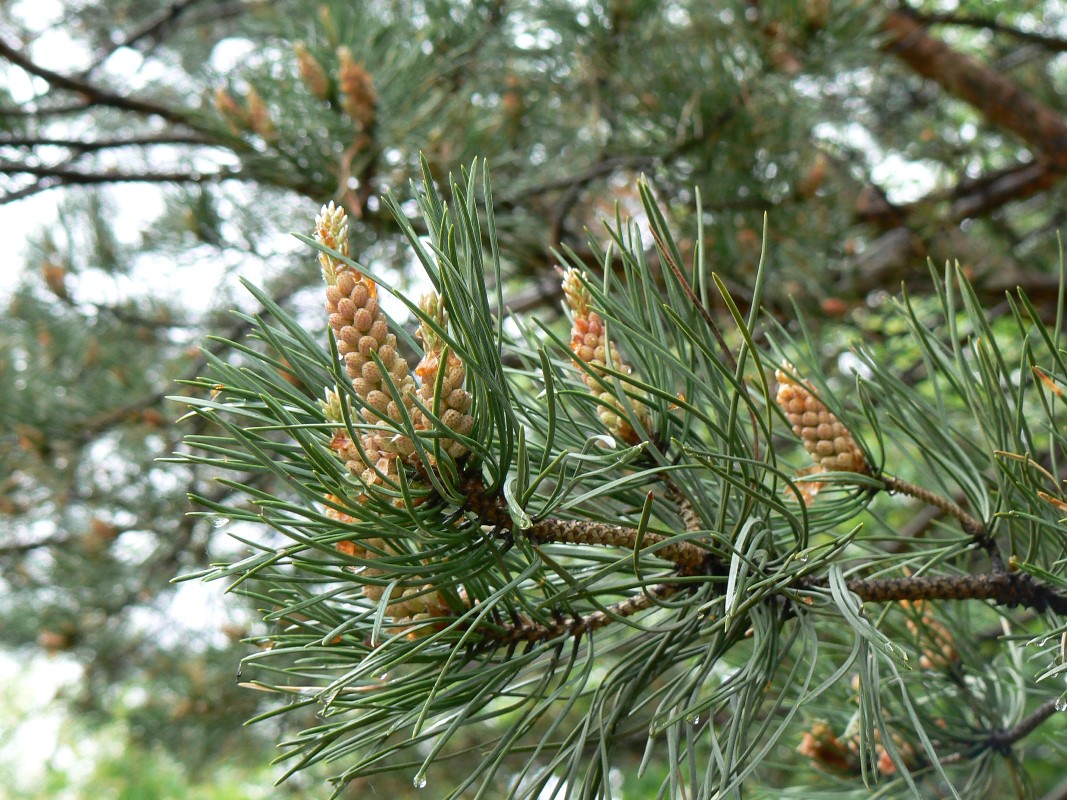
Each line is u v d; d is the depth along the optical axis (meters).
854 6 0.78
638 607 0.38
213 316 1.01
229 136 0.66
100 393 0.99
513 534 0.34
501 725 1.19
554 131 0.89
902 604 0.46
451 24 0.79
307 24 0.73
